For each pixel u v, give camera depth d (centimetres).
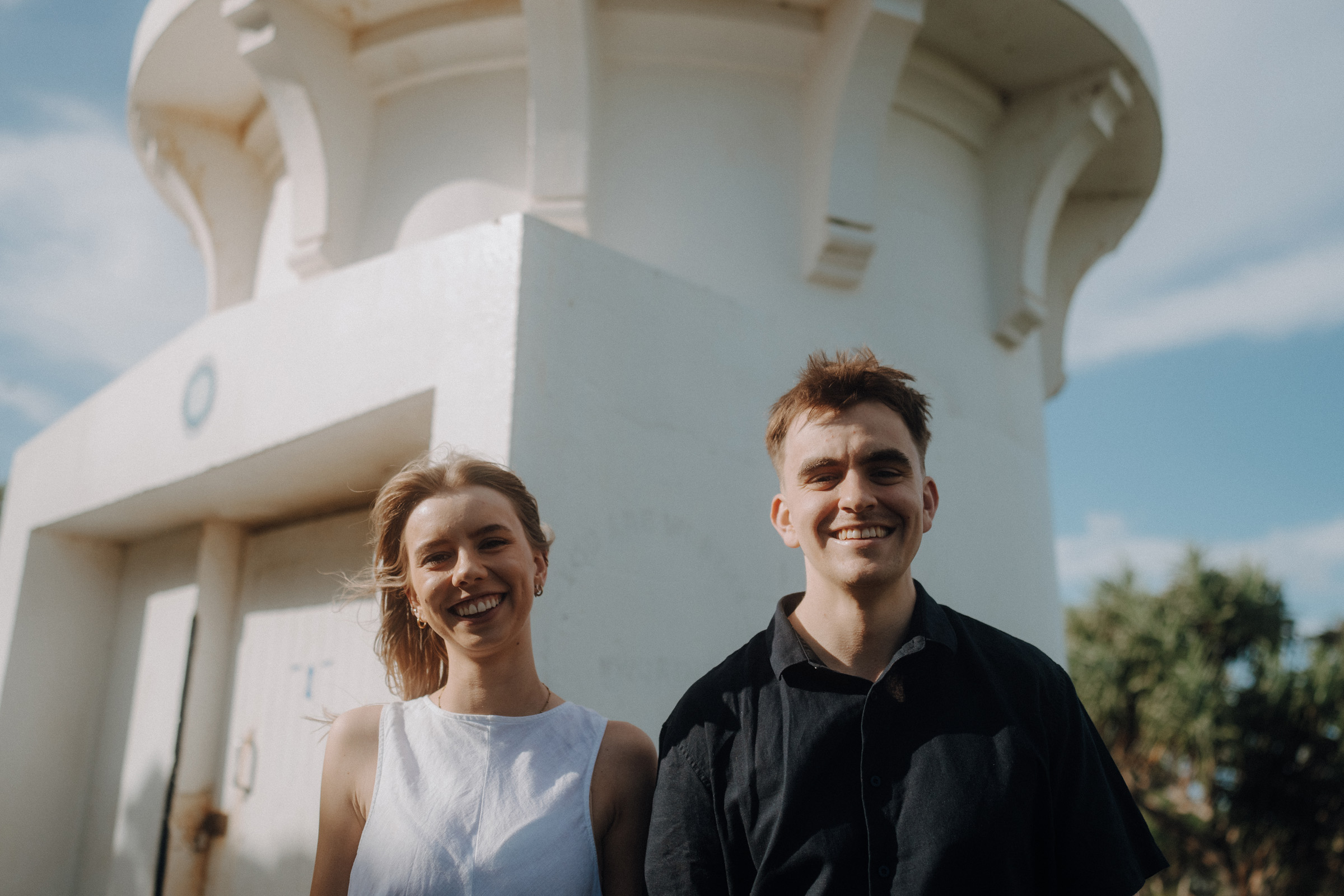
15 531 575
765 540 366
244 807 461
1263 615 1251
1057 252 660
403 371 326
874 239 468
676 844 161
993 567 492
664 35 480
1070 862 154
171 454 428
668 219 465
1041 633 518
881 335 487
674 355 346
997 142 566
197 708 489
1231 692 1183
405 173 493
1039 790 155
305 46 477
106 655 577
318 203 487
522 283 298
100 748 557
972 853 146
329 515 462
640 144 473
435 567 185
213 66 545
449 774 176
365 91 507
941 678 161
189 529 523
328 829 180
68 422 536
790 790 153
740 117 486
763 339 387
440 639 212
